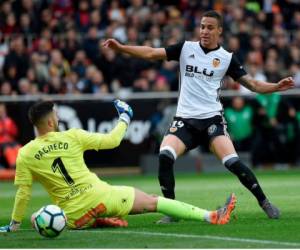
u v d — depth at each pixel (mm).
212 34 33750
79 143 30562
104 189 30344
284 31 83125
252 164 70375
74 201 30203
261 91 34000
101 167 68125
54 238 28344
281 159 71125
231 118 69375
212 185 54219
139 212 30781
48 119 30422
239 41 77188
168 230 30078
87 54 73375
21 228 32281
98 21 76750
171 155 33062
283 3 86312
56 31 74688
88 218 30312
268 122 70188
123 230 30312
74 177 30203
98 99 68062
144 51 33875
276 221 32531
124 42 74875
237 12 80125
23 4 76250
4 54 71812
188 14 80562
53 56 70562
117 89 72375
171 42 74938
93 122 67938
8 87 67750
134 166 68625
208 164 69625
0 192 54188
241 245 26312
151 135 68688
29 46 75000
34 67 69938
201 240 27406
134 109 68500
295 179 58219
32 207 42844
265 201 33594
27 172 30266
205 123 33656
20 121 66500
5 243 27516
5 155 65688
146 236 28531
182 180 60469
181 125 33688
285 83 33781
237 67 34188
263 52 77188
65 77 70750
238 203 40688
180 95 34281
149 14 77938
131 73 73062
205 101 33781
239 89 71312
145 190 52156
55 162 30203
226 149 33438
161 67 73625
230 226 30812
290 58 77500
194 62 33938
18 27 75500
